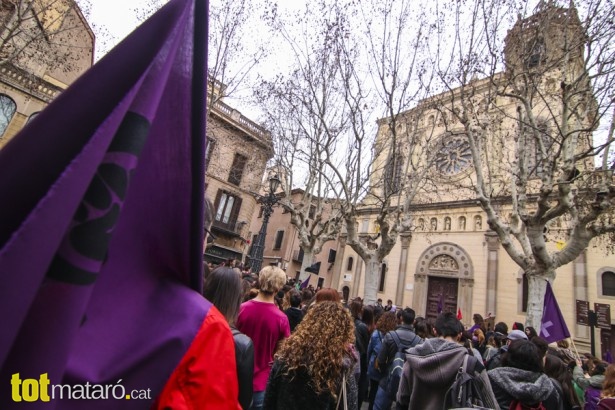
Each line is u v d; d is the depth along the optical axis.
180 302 1.04
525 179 9.79
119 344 0.89
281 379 2.52
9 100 15.19
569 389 3.83
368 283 12.73
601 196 8.26
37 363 0.60
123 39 0.76
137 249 0.98
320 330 2.56
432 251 23.91
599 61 7.81
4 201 0.56
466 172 23.72
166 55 0.80
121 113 0.68
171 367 0.94
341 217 15.81
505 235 9.80
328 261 36.56
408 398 3.36
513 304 19.62
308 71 13.06
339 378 2.49
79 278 0.64
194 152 1.00
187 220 1.02
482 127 10.83
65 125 0.63
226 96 12.66
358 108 11.95
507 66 9.23
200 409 0.99
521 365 3.02
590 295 17.61
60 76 17.61
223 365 1.07
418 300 23.31
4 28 11.04
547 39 9.09
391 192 12.41
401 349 4.54
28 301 0.54
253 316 3.75
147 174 0.96
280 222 36.31
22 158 0.59
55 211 0.57
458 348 3.16
